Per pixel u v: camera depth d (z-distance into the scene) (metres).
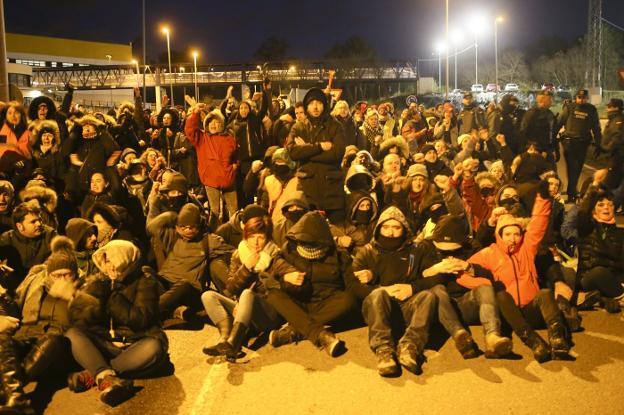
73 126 8.76
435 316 5.67
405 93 73.88
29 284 5.53
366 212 7.19
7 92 11.15
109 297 5.25
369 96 78.56
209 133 9.63
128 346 5.39
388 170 8.32
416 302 5.55
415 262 5.85
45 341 5.00
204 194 11.06
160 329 5.38
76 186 8.66
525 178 9.77
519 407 4.55
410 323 5.53
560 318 5.46
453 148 13.32
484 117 15.25
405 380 5.05
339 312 5.79
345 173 8.95
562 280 6.13
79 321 5.17
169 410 4.70
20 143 9.09
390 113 15.80
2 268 6.19
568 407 4.53
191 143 9.97
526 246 5.75
